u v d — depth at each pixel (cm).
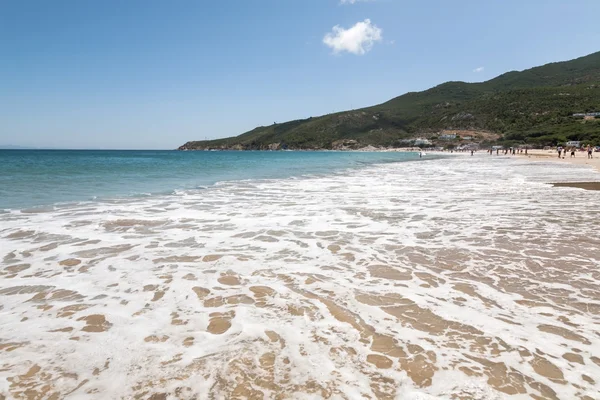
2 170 2541
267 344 317
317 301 410
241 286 455
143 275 494
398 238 710
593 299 415
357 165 4259
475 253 602
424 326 351
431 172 2873
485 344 318
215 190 1531
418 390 256
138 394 251
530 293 432
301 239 702
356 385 261
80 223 820
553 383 264
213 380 266
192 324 353
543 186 1683
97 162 4347
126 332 337
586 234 734
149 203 1137
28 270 508
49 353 301
